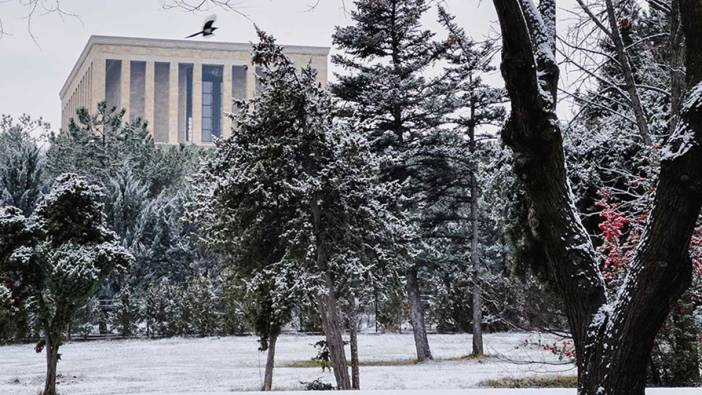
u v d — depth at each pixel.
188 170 54.56
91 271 15.98
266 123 14.95
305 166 15.06
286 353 28.61
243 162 14.87
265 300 15.83
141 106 83.25
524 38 5.28
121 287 41.84
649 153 10.41
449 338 36.62
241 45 86.88
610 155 12.34
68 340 35.81
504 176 12.70
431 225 28.88
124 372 21.77
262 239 15.09
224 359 26.08
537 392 8.12
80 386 18.27
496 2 5.21
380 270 15.77
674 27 9.73
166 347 32.28
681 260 5.05
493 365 22.89
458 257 28.98
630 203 10.30
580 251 5.54
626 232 10.70
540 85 5.67
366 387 16.94
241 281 15.78
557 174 5.58
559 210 5.58
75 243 16.30
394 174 27.48
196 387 17.81
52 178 45.59
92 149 50.69
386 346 32.09
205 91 88.75
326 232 14.76
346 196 15.10
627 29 12.34
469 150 28.75
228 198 14.72
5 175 40.06
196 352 29.50
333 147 15.04
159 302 39.12
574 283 5.51
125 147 52.62
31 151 40.94
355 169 15.24
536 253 11.91
